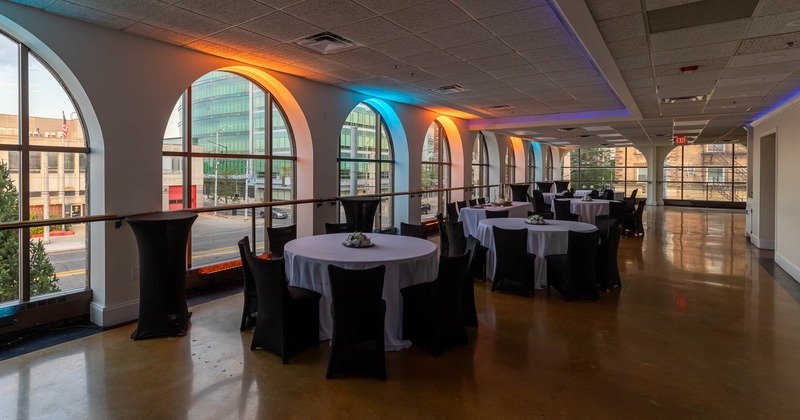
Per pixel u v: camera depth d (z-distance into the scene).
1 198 3.53
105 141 3.83
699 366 3.12
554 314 4.27
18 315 3.54
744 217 13.48
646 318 4.16
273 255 4.72
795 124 5.86
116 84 3.89
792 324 3.99
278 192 6.20
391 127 8.55
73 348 3.37
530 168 17.23
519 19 3.64
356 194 7.87
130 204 4.03
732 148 17.14
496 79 5.98
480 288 5.23
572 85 6.41
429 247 3.86
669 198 18.50
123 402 2.58
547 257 5.05
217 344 3.46
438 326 3.26
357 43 4.31
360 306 2.87
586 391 2.75
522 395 2.70
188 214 3.87
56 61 3.61
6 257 3.59
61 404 2.54
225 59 4.89
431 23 3.72
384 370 2.89
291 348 3.19
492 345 3.48
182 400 2.61
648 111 8.09
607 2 3.07
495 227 5.00
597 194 12.75
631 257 7.18
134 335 3.58
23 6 3.29
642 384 2.85
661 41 3.95
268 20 3.65
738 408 2.56
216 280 5.17
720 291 5.12
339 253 3.59
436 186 10.43
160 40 4.20
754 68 4.90
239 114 5.63
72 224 3.65
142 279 3.57
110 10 3.40
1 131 3.51
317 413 2.48
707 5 3.13
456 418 2.44
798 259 5.63
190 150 5.04
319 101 6.26
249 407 2.54
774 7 3.15
